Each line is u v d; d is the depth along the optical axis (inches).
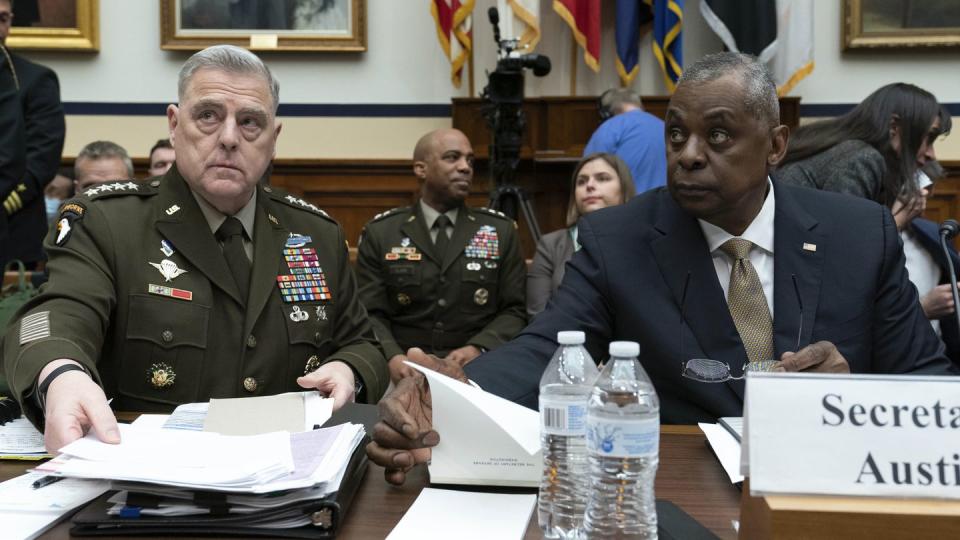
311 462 40.8
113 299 62.2
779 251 62.7
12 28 200.1
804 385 33.9
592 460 35.4
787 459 33.0
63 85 204.5
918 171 103.6
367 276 137.5
